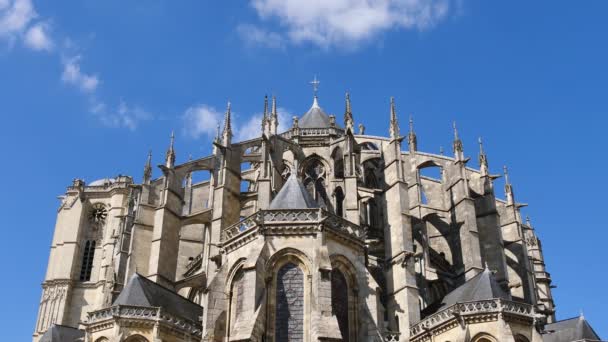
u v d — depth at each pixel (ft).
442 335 164.25
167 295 176.04
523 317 156.35
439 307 177.88
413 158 224.53
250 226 154.61
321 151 236.02
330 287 143.13
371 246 204.64
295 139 242.99
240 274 153.38
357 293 154.81
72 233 304.30
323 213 153.58
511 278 219.20
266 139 200.34
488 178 218.79
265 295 143.74
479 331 155.43
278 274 148.25
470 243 199.41
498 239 207.41
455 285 201.98
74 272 296.51
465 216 204.54
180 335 163.22
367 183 239.71
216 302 151.64
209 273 173.06
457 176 213.46
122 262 222.28
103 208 314.96
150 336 158.20
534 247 253.85
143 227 214.48
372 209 223.51
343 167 226.79
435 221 227.81
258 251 145.69
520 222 233.55
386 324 185.16
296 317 143.43
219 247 170.09
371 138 227.20
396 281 187.11
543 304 217.97
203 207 262.47
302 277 147.74
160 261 197.16
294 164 199.93
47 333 192.13
